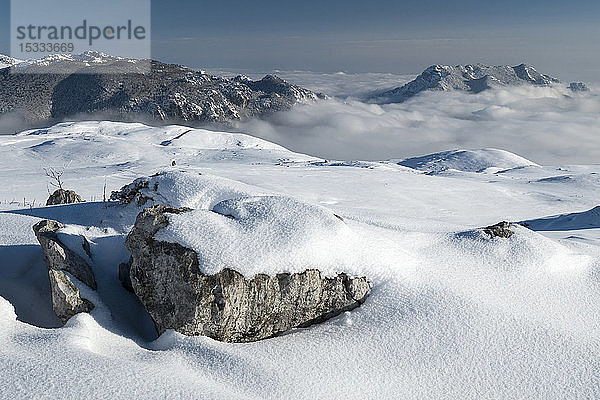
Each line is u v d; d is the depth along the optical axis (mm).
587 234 28922
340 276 11484
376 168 72438
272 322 10586
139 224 10883
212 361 9398
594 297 13281
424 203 52062
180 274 10148
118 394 7770
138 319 11000
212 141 155000
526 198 61500
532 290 13109
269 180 54750
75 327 9633
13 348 8773
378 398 9234
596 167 116312
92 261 12242
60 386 7750
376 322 11188
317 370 9617
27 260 12766
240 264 10336
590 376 10211
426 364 10234
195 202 14648
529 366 10367
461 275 13164
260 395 8719
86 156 85375
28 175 59938
